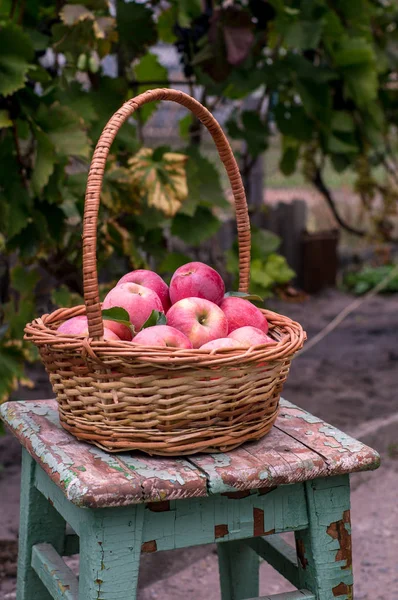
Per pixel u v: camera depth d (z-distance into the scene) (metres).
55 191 2.52
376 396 4.15
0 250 2.78
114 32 2.52
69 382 1.48
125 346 1.38
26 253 2.66
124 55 3.01
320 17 3.21
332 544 1.56
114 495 1.34
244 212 1.82
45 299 3.30
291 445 1.56
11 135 2.63
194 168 2.82
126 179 2.69
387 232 5.34
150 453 1.47
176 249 4.55
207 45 2.88
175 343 1.47
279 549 1.82
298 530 1.59
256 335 1.55
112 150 2.72
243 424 1.51
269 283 3.71
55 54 2.77
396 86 4.59
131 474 1.39
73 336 1.45
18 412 1.75
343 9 3.46
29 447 1.58
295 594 1.56
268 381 1.48
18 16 2.72
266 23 3.15
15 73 2.35
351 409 3.94
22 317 2.88
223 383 1.42
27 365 4.58
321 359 4.85
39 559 1.71
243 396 1.46
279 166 4.11
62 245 2.70
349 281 6.50
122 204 2.70
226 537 1.49
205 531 1.48
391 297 6.38
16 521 2.80
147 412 1.43
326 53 3.38
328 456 1.51
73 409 1.52
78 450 1.51
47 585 1.65
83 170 2.78
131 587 1.42
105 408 1.44
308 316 5.79
